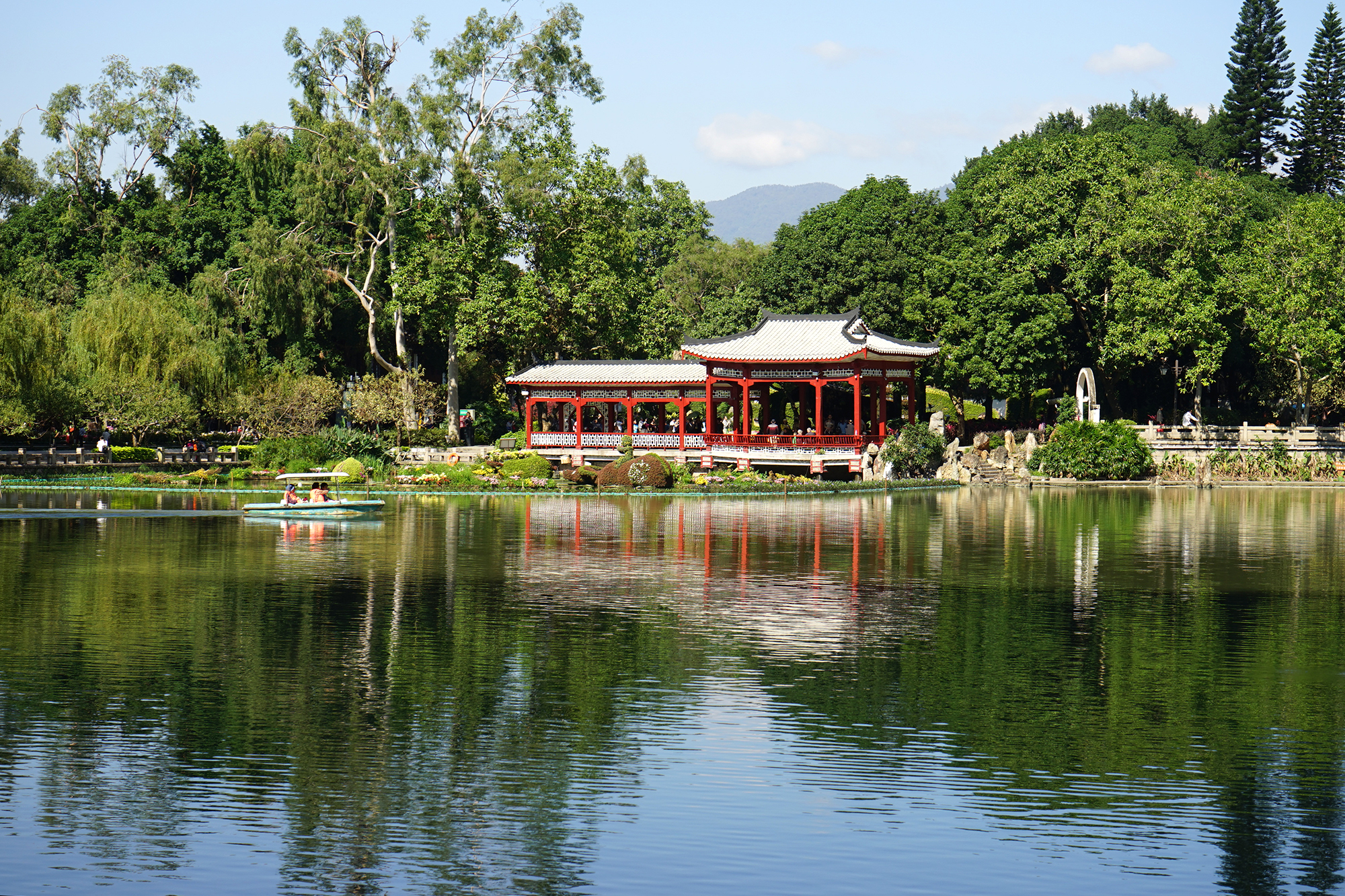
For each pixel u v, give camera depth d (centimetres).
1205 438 8306
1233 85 14488
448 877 1426
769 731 1941
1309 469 7962
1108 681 2247
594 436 8075
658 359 9550
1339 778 1744
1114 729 1958
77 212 10406
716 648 2503
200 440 9131
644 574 3512
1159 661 2408
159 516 5297
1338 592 3244
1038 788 1703
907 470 7631
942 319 9394
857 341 7300
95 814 1596
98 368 8062
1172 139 13138
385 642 2542
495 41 9312
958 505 6069
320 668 2312
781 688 2188
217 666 2323
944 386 9656
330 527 4838
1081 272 8738
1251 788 1706
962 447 8394
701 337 8850
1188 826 1579
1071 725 1981
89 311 8231
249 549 4072
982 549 4138
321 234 10100
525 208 8994
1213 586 3328
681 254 12262
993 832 1555
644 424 9544
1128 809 1628
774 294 9869
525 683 2212
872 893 1393
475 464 7531
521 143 9406
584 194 9262
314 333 10056
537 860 1469
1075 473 7925
